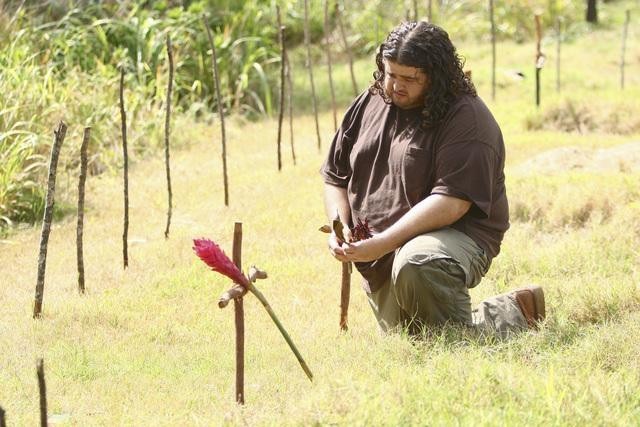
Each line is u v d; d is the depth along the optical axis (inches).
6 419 204.4
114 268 326.6
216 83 403.9
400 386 194.9
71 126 466.6
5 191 389.7
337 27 737.6
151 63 557.6
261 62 620.1
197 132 520.4
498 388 194.4
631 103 519.8
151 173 456.8
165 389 223.9
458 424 180.4
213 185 428.8
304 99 601.3
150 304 290.2
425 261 231.5
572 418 184.2
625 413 189.3
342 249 234.5
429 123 236.4
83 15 571.2
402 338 237.3
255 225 366.9
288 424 186.5
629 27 775.1
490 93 600.4
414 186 239.8
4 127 429.7
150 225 377.1
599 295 263.0
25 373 235.3
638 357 221.1
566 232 345.1
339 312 281.4
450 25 771.4
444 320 237.6
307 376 219.6
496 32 770.8
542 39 753.0
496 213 245.1
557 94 566.9
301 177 434.9
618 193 358.9
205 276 312.5
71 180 432.1
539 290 250.5
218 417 200.5
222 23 616.4
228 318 278.7
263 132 532.7
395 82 235.6
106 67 531.2
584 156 429.7
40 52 520.1
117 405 214.1
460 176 234.2
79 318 278.1
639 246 317.4
